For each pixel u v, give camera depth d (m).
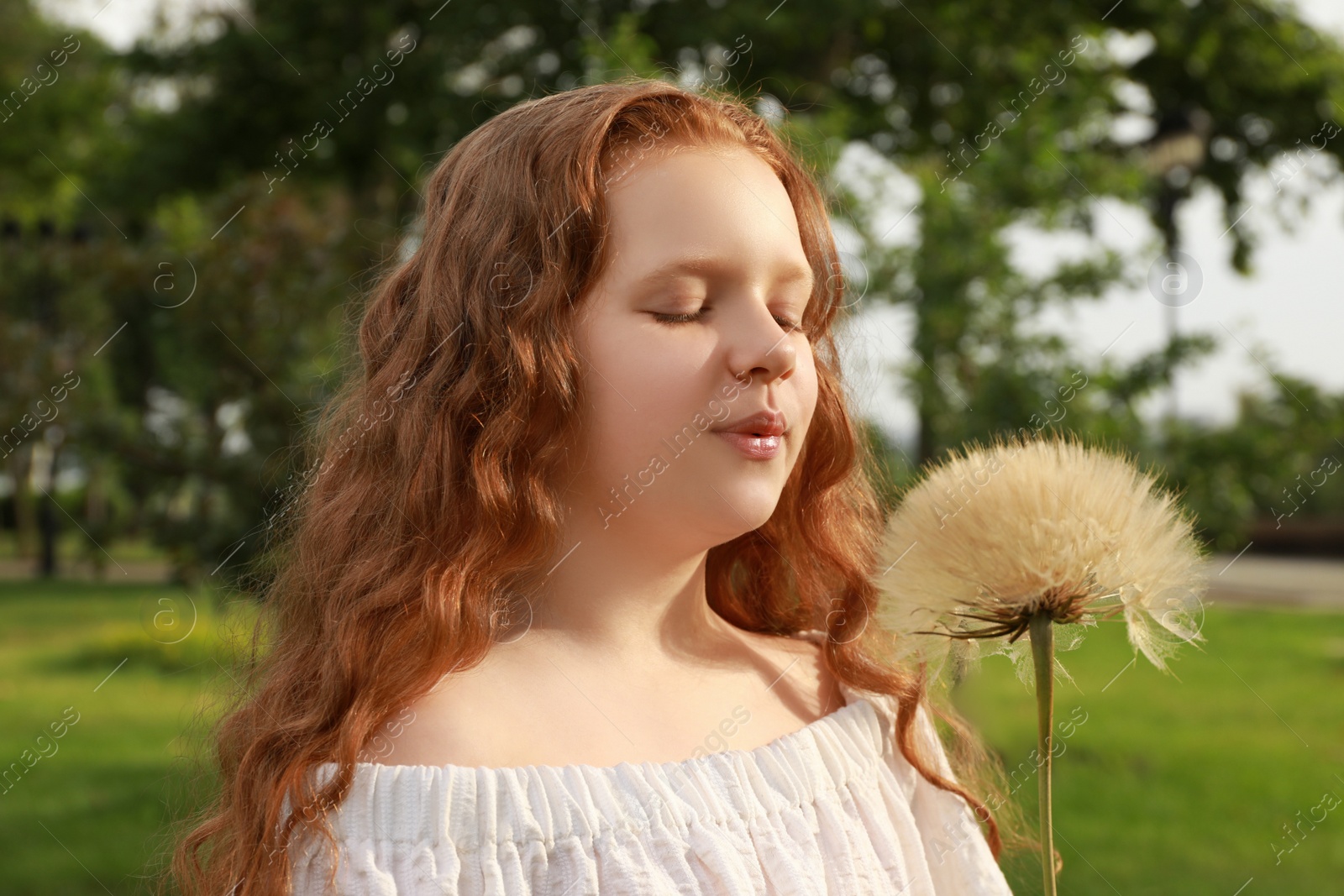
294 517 1.49
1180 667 7.23
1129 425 3.99
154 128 9.72
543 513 1.08
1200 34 7.71
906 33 6.81
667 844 1.01
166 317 4.41
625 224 1.07
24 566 19.14
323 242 4.34
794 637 1.41
